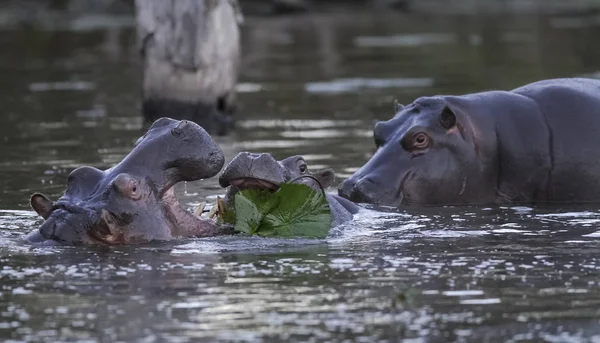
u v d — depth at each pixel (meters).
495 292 8.05
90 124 20.03
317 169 14.70
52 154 16.30
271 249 9.58
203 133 9.85
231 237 10.05
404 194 12.44
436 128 12.70
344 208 11.41
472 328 7.12
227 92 20.91
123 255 9.25
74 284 8.32
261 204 10.22
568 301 7.77
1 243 9.79
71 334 7.04
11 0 55.47
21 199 12.54
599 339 6.88
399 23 48.47
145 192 9.73
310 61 32.69
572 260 9.16
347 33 43.09
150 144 9.84
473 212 11.91
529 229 10.76
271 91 25.53
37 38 41.12
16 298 7.95
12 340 6.94
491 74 27.58
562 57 31.77
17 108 22.73
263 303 7.75
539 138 12.88
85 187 9.95
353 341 6.85
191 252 9.39
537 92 13.32
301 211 10.28
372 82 26.67
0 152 16.62
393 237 10.26
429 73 28.47
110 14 53.69
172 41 20.66
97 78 28.47
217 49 20.72
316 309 7.58
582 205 12.48
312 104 22.98
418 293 8.02
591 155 12.80
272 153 16.25
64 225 9.70
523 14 52.88
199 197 12.70
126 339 6.91
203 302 7.78
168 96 20.75
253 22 49.34
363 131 18.72
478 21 48.72
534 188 12.84
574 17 49.69
